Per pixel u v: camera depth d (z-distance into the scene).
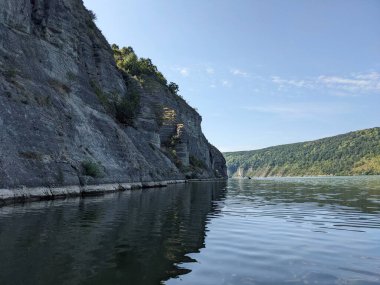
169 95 116.94
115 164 42.41
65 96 39.69
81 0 64.19
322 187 55.75
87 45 59.97
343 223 15.11
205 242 10.71
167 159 75.38
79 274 7.19
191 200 27.44
